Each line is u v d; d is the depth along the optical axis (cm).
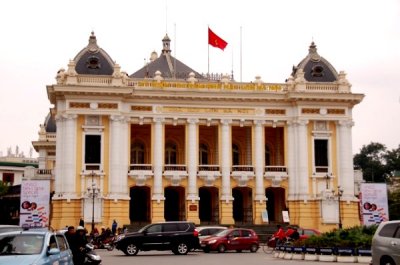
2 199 9912
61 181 6806
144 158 7644
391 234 2503
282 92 7281
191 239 4497
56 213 6756
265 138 7881
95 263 2966
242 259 3938
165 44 9169
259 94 7225
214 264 3450
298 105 7238
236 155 7856
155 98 7100
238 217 7762
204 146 7825
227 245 4797
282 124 7325
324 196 7069
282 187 7281
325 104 7281
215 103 7219
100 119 6919
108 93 6844
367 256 3628
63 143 6838
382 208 6131
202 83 7219
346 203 7150
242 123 7250
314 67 7488
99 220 6712
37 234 2077
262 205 7169
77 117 6844
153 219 6944
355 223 7131
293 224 7125
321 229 7012
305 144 7212
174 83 7156
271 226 6919
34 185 5738
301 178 7162
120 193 6869
